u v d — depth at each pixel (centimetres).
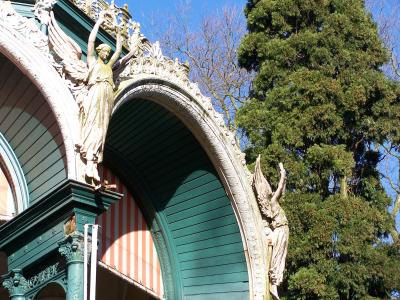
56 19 1117
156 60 1166
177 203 1341
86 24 1169
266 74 1698
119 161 1340
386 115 1669
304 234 1509
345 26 1695
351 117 1639
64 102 966
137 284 1283
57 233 959
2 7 986
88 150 947
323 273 1468
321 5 1734
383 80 1662
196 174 1302
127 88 1078
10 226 1023
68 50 990
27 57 970
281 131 1602
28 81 993
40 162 1045
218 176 1278
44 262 993
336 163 1558
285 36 1775
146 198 1364
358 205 1529
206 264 1320
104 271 1452
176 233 1355
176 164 1311
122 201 1347
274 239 1291
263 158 1588
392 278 1493
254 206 1285
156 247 1368
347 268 1475
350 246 1480
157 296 1338
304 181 1567
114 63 1035
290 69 1694
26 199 1083
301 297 1453
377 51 1730
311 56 1666
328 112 1597
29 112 1022
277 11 1753
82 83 984
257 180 1296
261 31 1786
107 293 1482
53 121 991
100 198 954
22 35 984
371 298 1473
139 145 1297
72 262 922
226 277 1298
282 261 1293
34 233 1003
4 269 1316
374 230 1547
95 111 960
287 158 1581
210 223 1312
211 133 1245
